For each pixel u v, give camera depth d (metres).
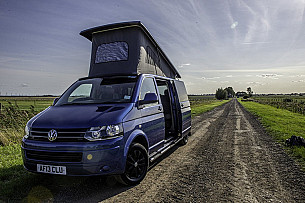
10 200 2.95
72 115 3.28
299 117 16.97
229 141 7.41
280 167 4.56
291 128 10.20
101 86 4.25
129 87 4.03
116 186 3.49
